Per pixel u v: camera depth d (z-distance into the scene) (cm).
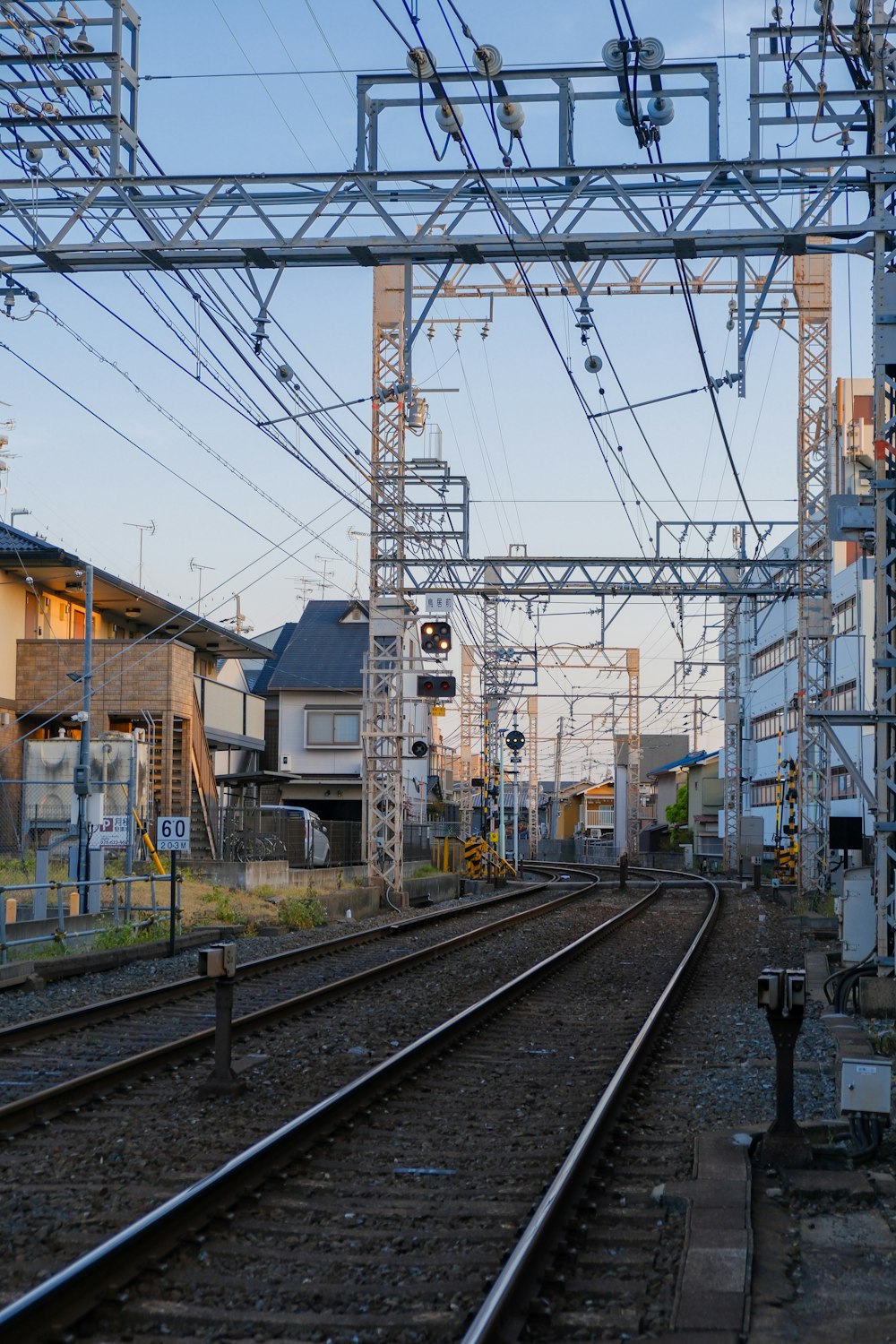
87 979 1612
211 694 3750
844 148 1395
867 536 1442
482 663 4538
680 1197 662
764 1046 1209
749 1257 575
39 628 3162
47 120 1316
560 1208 627
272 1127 823
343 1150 777
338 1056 1091
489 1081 1020
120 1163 730
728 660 5038
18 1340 471
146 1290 537
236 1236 609
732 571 3291
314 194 1345
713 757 7119
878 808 1363
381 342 2794
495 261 1392
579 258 1378
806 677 3281
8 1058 1064
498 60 1274
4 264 1407
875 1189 696
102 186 1335
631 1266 582
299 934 2291
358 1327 509
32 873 2280
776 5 1309
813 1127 794
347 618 5331
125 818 2053
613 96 1314
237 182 1331
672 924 2791
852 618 4056
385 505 2762
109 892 2338
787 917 2988
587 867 6375
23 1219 622
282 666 5169
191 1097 910
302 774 5072
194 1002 1404
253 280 1424
